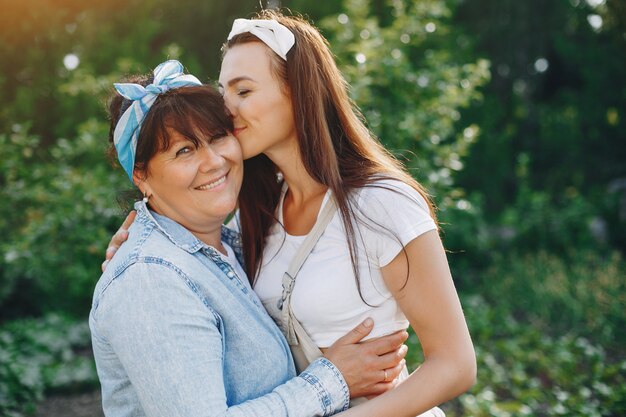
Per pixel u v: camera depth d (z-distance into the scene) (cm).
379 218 165
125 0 810
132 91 158
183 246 159
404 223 162
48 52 811
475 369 163
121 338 144
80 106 769
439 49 716
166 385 140
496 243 809
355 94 466
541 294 654
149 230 160
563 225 829
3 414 404
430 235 164
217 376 145
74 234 516
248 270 189
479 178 995
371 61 494
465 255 773
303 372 160
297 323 173
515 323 587
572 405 403
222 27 865
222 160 164
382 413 155
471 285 720
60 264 543
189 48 870
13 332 538
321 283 169
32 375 446
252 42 176
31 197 539
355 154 182
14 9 775
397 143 493
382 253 165
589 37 1152
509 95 1116
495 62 1114
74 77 696
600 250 825
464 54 816
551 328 600
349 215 167
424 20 559
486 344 523
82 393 460
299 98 173
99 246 500
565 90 1212
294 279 173
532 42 1159
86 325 564
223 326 156
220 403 142
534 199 859
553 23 1158
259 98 172
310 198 184
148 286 146
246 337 158
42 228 511
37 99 793
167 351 141
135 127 161
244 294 165
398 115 502
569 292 660
